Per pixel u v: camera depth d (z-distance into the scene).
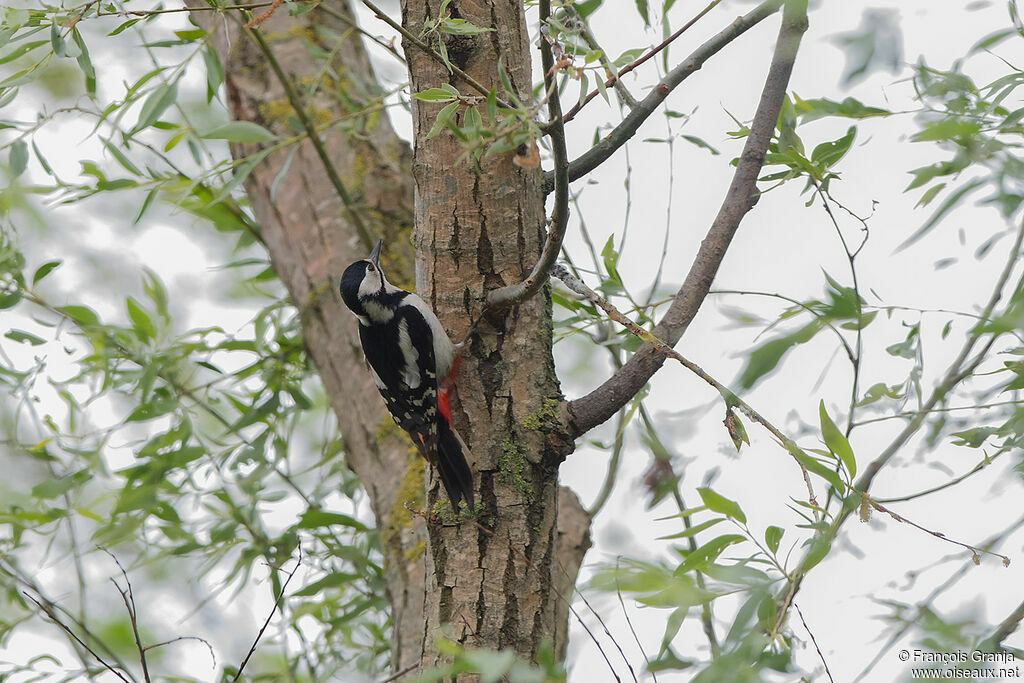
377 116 10.75
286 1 6.43
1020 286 5.18
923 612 5.34
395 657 8.79
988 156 5.55
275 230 10.79
